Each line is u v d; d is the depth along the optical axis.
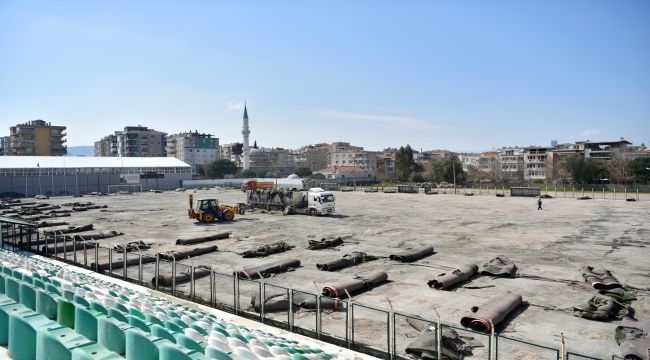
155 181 110.19
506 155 165.12
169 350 6.51
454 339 13.06
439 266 24.30
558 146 181.62
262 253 27.22
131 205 64.44
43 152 173.75
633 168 105.00
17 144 170.50
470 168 160.25
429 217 47.75
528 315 16.30
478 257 26.61
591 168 108.94
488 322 14.42
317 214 49.06
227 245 31.25
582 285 20.05
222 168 165.38
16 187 89.00
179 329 9.23
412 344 12.94
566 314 16.36
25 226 29.56
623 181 104.25
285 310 17.14
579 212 50.72
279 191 52.91
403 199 73.44
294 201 51.06
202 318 12.66
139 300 12.77
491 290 19.59
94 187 100.38
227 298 18.56
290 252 28.56
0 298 10.27
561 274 22.09
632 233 34.91
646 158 106.44
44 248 27.62
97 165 102.62
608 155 140.88
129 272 22.98
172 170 114.00
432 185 113.44
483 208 57.00
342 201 70.38
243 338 9.91
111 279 21.59
